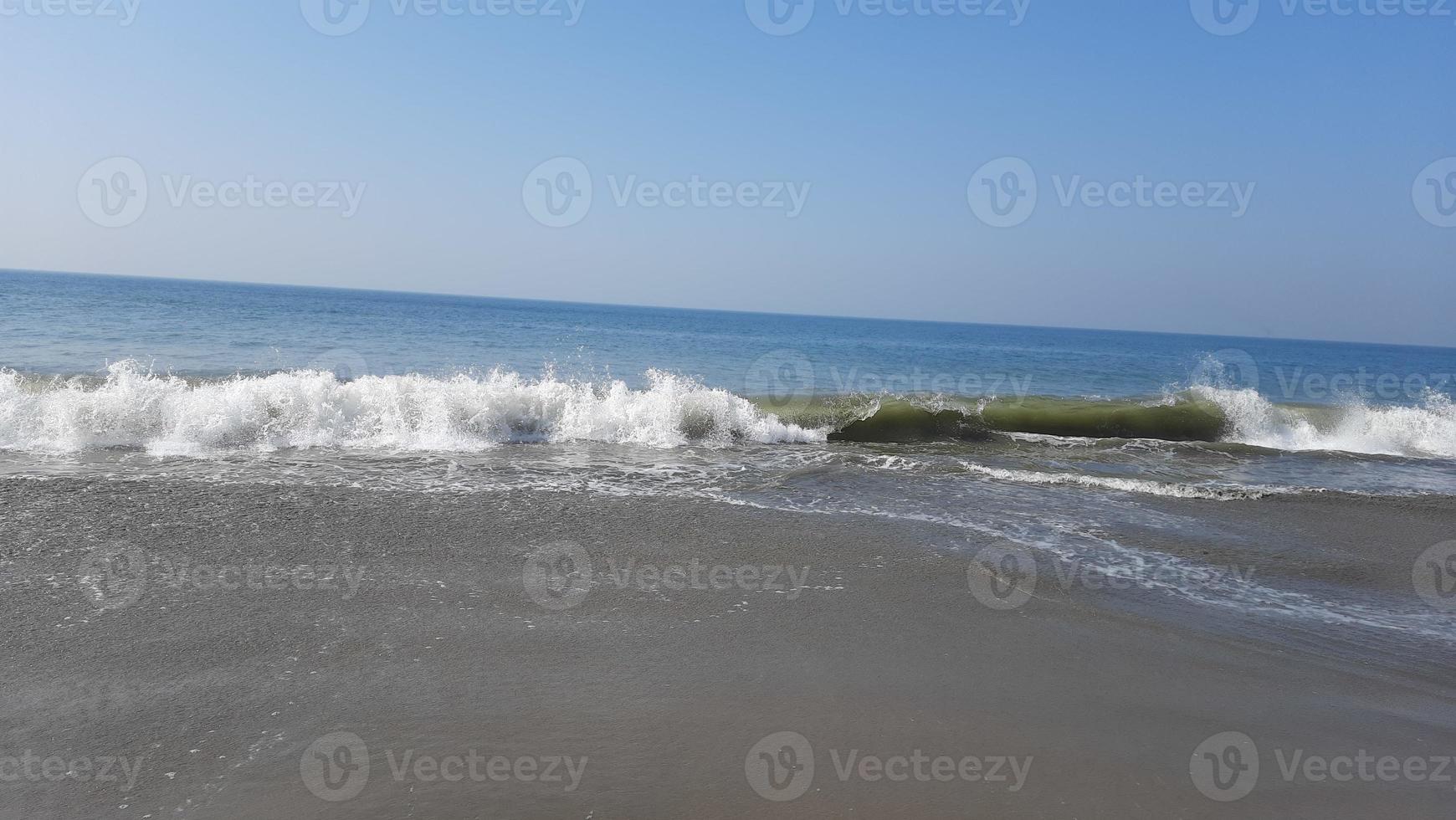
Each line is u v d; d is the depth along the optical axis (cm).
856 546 615
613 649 423
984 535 659
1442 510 819
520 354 2497
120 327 2530
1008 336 8044
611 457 898
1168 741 357
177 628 423
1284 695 408
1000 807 301
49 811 278
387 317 4191
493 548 570
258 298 5944
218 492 670
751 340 4550
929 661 427
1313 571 612
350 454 845
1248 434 1208
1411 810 311
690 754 329
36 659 383
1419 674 443
